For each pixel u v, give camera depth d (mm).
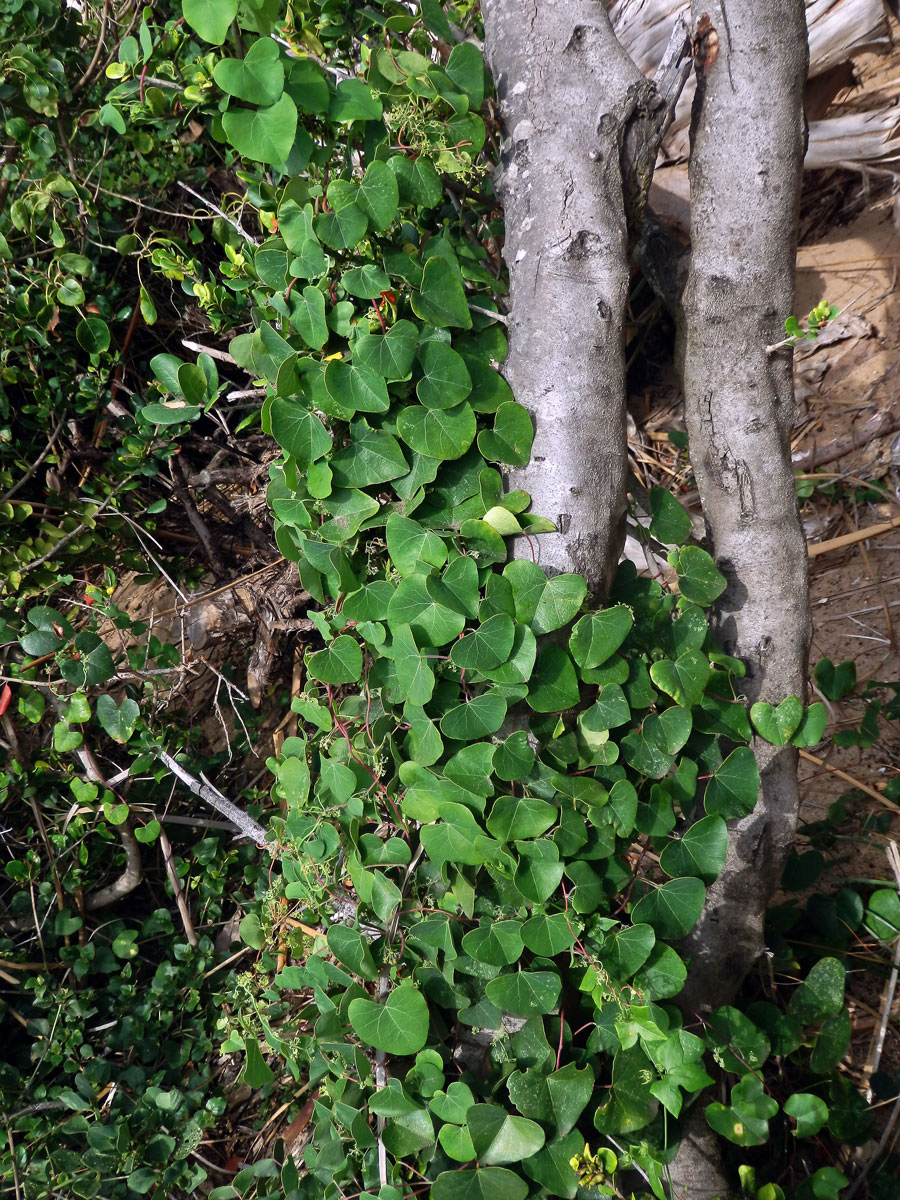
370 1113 880
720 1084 903
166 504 1357
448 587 766
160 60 896
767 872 932
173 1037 1255
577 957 805
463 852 776
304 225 778
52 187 1124
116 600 1445
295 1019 1009
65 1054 1199
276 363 821
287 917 993
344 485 815
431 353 790
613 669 796
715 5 852
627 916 855
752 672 909
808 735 861
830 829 1111
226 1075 1259
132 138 1131
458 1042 861
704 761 860
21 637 1140
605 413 821
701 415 906
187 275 1115
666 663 806
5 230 1205
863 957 999
